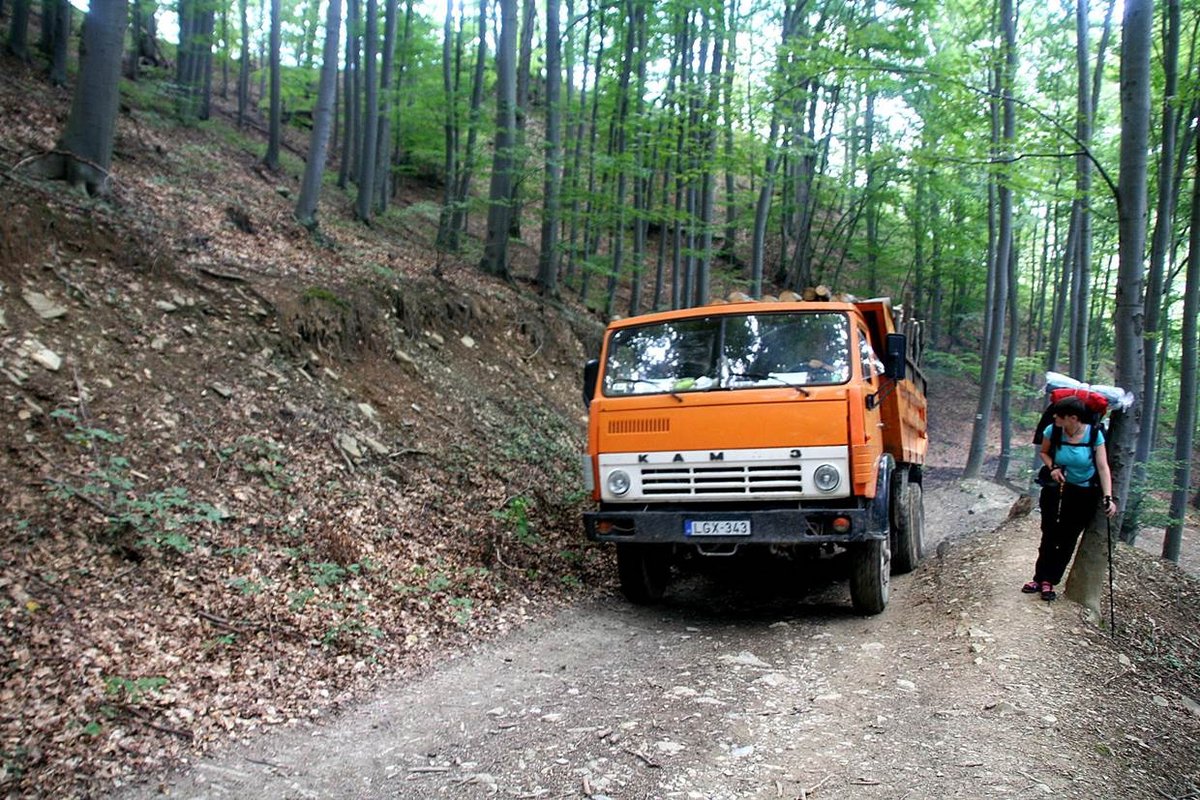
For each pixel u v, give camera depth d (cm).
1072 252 1894
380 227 1859
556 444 1210
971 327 3659
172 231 1024
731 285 2700
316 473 790
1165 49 1105
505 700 491
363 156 1802
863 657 561
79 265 830
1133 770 398
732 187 2134
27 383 664
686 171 1584
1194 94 1043
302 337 977
